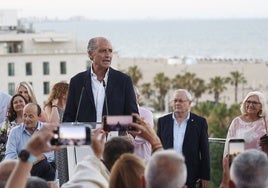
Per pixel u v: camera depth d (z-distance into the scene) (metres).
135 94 10.02
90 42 9.48
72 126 6.20
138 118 7.10
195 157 10.55
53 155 9.79
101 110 9.48
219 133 59.72
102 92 9.49
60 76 67.81
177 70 163.12
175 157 5.71
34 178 6.15
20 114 11.27
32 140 5.71
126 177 6.01
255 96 10.34
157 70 162.38
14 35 69.88
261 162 5.83
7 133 11.13
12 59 67.50
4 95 12.29
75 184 6.37
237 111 61.59
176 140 10.58
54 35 70.19
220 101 113.94
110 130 7.10
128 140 6.87
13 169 6.20
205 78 153.00
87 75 9.60
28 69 67.94
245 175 5.81
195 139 10.53
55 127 6.18
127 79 9.55
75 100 9.64
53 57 67.50
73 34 71.12
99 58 9.42
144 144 9.96
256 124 10.32
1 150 11.05
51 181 8.69
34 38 69.69
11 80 67.19
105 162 6.79
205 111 66.31
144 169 6.06
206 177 10.58
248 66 168.38
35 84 67.75
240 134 10.34
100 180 6.43
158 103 104.50
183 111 10.56
